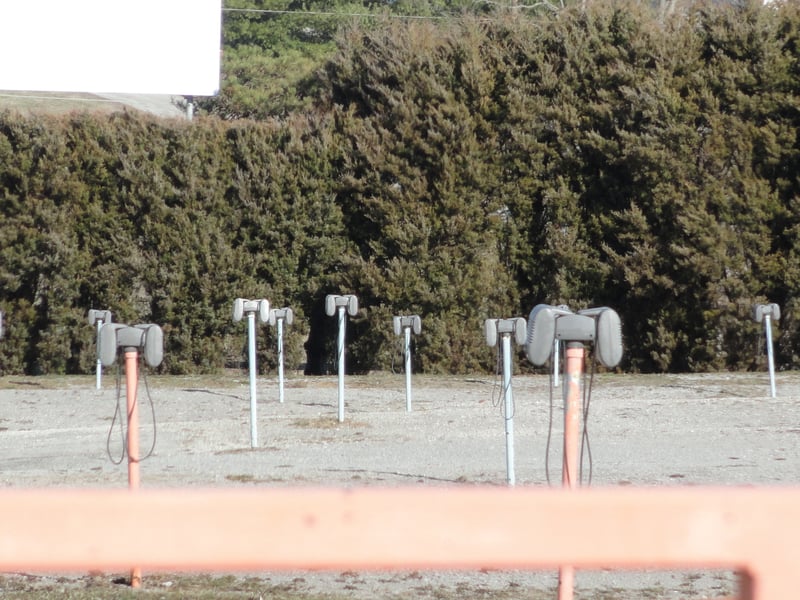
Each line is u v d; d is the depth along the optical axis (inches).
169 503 373.1
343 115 3494.1
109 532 370.9
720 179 3240.7
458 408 2397.9
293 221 3430.1
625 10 3437.5
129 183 3376.0
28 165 3321.9
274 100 5629.9
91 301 3390.7
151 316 3398.1
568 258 3344.0
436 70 3484.3
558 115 3385.8
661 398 2504.9
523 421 2182.6
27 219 3326.8
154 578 1050.1
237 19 7214.6
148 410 2433.6
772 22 3250.5
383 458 1739.7
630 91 3284.9
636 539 374.6
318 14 6609.3
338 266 3469.5
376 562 374.9
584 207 3400.6
